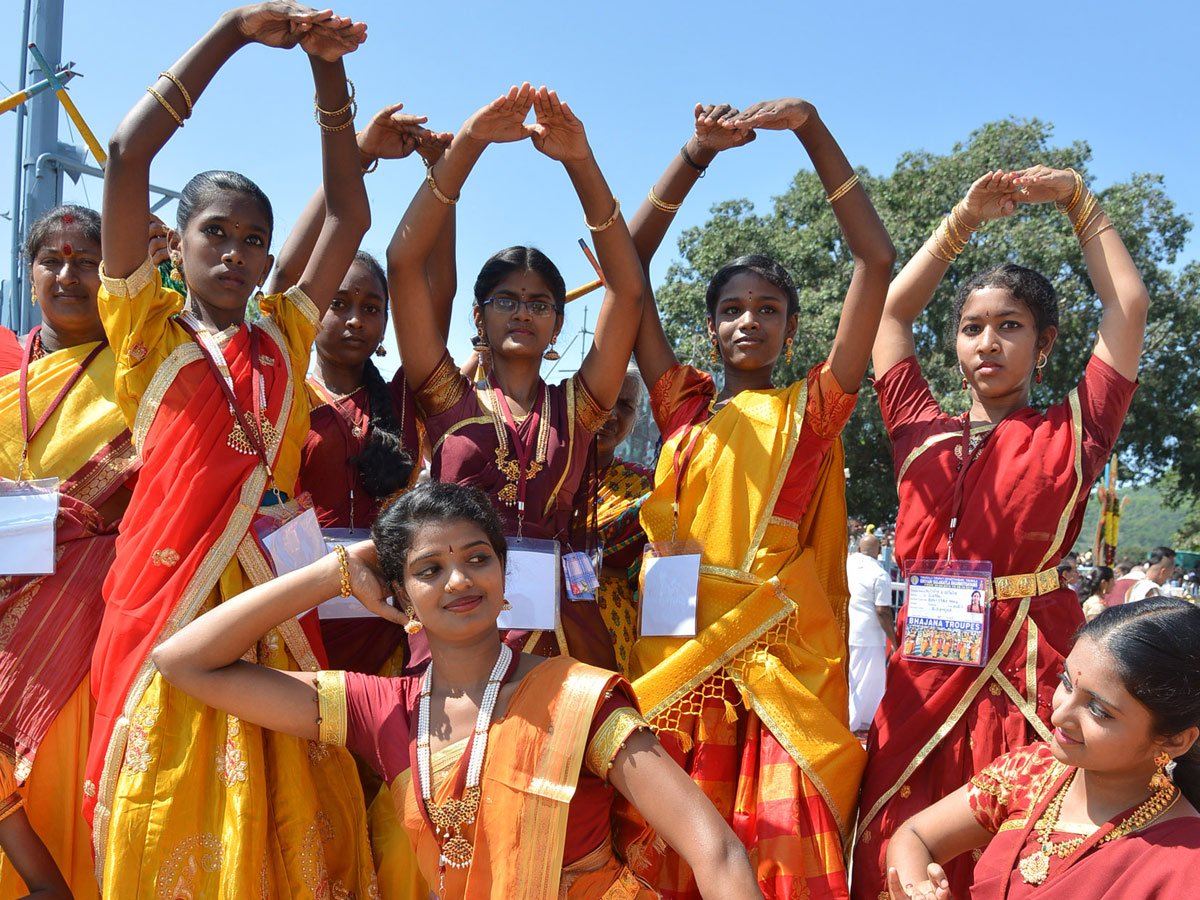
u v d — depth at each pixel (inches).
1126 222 999.6
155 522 109.9
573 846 90.6
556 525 141.3
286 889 106.0
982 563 130.5
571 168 137.4
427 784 92.7
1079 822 96.3
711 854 85.8
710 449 144.5
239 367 117.6
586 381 144.9
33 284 134.6
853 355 139.3
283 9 115.2
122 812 101.6
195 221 124.1
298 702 99.4
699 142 158.2
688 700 134.8
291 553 118.8
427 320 141.5
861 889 127.5
